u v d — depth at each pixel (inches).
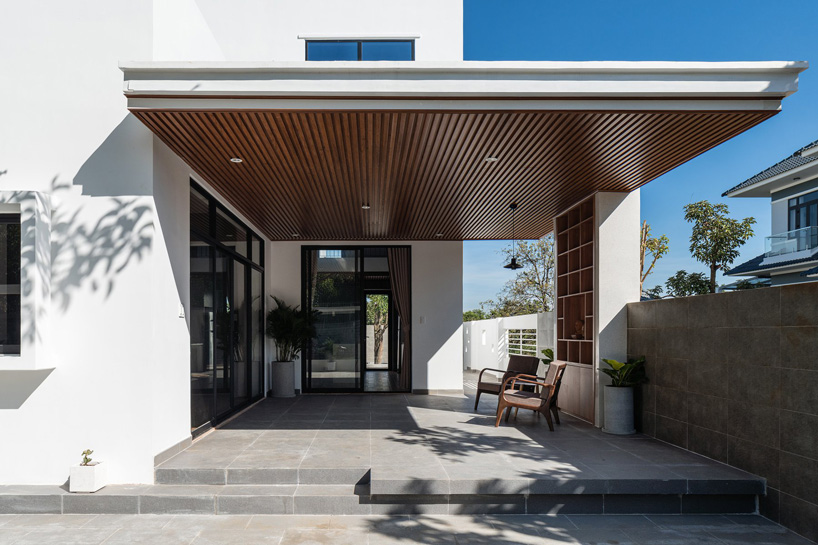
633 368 241.4
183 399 201.6
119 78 176.2
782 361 161.0
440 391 380.8
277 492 168.7
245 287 308.7
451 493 165.0
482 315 903.7
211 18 309.3
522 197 265.7
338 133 174.6
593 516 166.4
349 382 382.0
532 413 293.9
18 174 175.6
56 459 172.7
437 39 313.4
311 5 311.6
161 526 154.4
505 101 156.9
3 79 176.9
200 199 227.5
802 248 605.3
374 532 151.6
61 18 177.2
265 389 359.3
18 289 167.6
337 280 386.6
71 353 173.0
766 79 154.1
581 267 287.4
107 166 175.3
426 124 167.9
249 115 157.6
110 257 173.8
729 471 176.9
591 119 164.2
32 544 141.1
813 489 148.1
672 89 153.6
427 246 390.0
